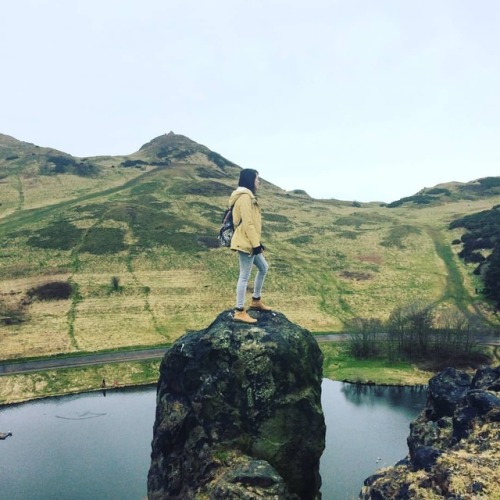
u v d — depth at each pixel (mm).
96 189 162000
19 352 70500
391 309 91500
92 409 54906
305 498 12875
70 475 38938
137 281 98188
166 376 13586
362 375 64500
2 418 52656
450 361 68062
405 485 11906
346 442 43562
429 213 160875
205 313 87750
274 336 13000
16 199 147125
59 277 96750
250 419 12234
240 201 12781
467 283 99750
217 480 11430
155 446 13227
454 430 13984
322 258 118438
